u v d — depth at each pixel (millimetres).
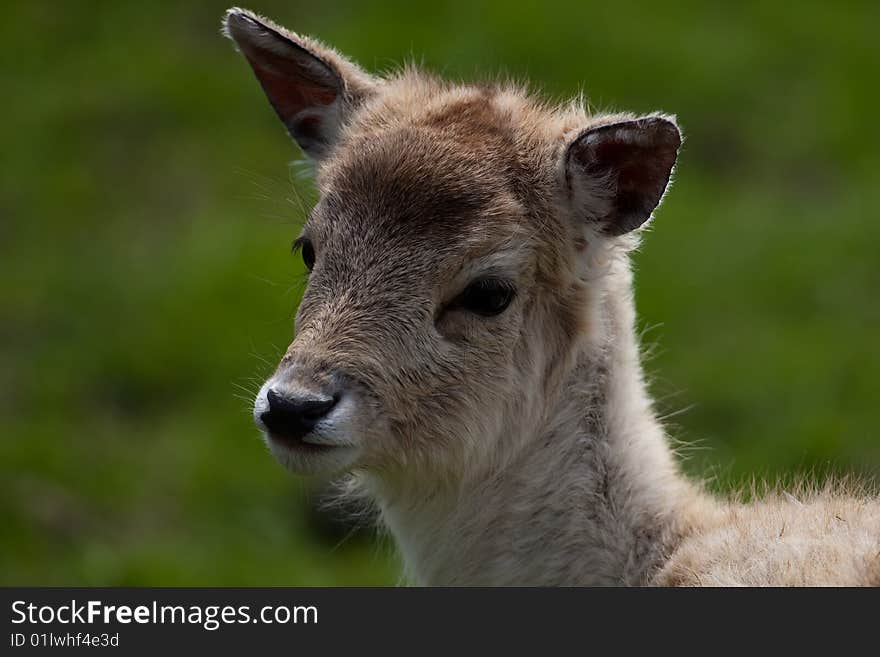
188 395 30156
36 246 35188
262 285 32125
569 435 15422
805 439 27781
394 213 14914
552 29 40344
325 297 14812
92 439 28906
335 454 14289
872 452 27547
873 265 33438
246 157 38094
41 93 40625
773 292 32562
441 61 38719
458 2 41562
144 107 39969
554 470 15352
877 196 35719
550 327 15438
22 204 36688
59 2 44406
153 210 36469
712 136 38500
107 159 38312
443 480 15344
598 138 15188
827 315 31938
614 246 15758
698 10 42750
